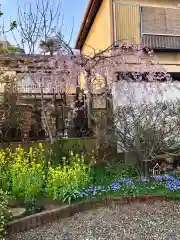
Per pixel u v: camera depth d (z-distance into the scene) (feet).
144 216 15.38
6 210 13.89
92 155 24.66
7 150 22.06
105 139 24.75
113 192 17.94
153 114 22.85
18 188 17.19
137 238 12.76
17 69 30.27
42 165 20.56
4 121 24.95
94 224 14.44
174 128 23.12
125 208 16.65
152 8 34.58
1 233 12.81
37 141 24.48
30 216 14.32
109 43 33.22
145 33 33.94
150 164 22.99
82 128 27.76
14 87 28.45
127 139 22.85
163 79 30.37
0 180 17.42
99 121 25.99
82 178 18.63
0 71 29.89
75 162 21.08
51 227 14.26
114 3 33.40
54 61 27.43
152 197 17.54
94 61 27.66
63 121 28.04
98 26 38.58
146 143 21.79
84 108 28.25
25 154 22.54
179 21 35.22
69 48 27.58
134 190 18.10
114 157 24.86
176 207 16.63
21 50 32.68
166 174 21.67
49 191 17.28
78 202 16.47
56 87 29.71
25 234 13.47
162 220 14.79
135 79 29.66
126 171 21.74
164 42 34.40
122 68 29.04
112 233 13.33
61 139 24.97
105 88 28.07
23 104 27.61
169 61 34.60
